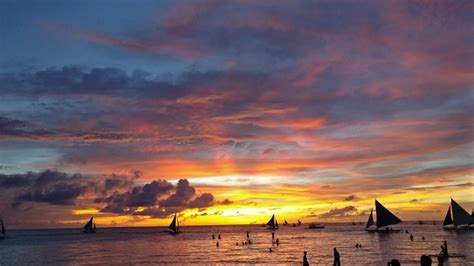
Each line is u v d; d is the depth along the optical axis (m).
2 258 82.88
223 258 68.44
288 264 56.41
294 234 177.50
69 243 138.62
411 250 72.25
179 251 88.88
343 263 54.81
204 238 159.75
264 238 146.12
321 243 105.44
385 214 117.94
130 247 108.94
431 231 152.62
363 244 94.38
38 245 131.75
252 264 57.56
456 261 51.12
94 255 84.50
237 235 184.62
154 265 59.75
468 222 111.50
